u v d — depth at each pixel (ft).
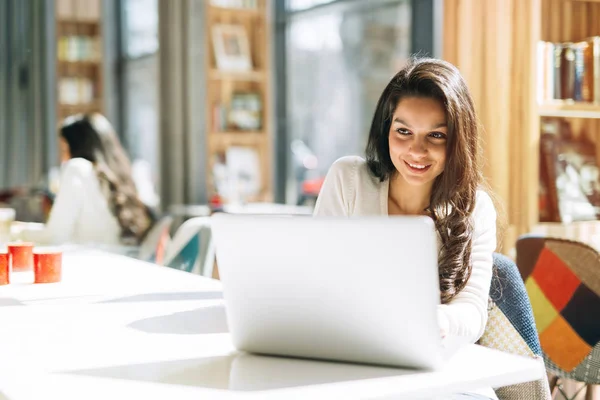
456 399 4.79
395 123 5.73
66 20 22.59
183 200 19.90
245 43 19.08
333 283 3.88
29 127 23.06
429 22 15.20
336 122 18.94
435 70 5.67
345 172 6.61
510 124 10.69
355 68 18.20
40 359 4.12
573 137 11.43
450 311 4.90
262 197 19.06
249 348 4.24
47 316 5.21
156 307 5.50
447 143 5.63
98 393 3.54
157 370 3.92
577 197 11.26
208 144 18.62
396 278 3.75
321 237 3.84
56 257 6.57
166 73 20.07
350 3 17.99
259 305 4.10
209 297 5.89
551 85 10.91
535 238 8.64
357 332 3.94
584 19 11.53
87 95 22.88
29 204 19.66
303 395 3.53
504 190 10.61
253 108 19.02
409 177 5.74
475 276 5.61
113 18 22.93
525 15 10.59
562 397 9.37
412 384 3.68
